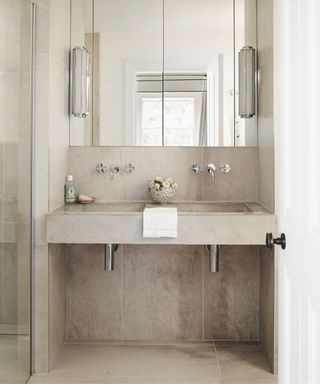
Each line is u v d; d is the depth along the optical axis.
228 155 3.19
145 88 3.24
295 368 1.40
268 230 2.56
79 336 3.21
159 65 3.24
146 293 3.20
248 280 3.18
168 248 3.18
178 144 3.21
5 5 2.17
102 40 3.23
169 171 3.20
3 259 2.21
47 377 2.62
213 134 3.21
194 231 2.56
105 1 3.22
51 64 2.68
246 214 2.58
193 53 3.24
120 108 3.23
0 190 2.15
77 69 3.07
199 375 2.66
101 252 3.19
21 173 2.44
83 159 3.19
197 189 3.19
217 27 3.23
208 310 3.19
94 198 3.13
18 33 2.36
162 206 2.97
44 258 2.65
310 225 1.23
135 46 3.24
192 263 3.18
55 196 2.82
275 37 2.61
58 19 2.85
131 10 3.23
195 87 3.24
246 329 3.19
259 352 3.01
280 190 1.62
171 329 3.20
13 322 2.37
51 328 2.73
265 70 2.87
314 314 1.18
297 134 1.38
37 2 2.62
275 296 2.66
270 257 2.78
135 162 3.19
